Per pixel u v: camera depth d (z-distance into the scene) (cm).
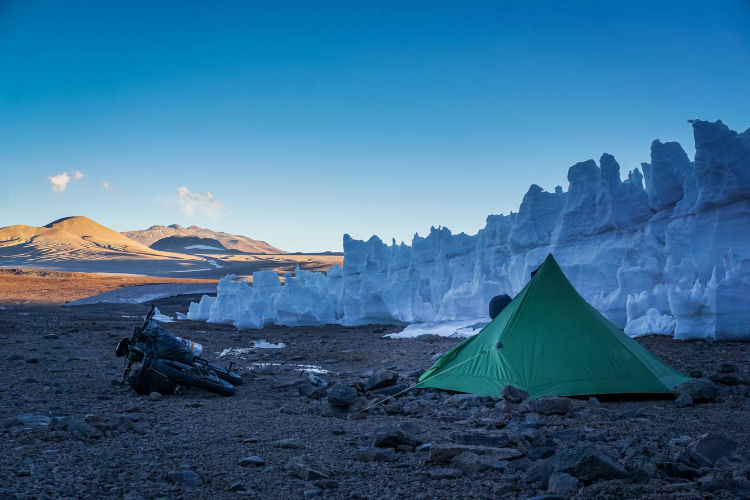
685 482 412
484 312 1980
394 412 713
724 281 1367
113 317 2530
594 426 617
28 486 389
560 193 1973
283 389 892
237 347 1544
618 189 1730
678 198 1617
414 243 2406
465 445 490
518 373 819
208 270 16788
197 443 541
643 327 1525
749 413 680
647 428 601
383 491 413
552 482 402
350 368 1164
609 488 381
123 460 468
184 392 840
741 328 1340
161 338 848
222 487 416
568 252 1769
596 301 1658
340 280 2689
